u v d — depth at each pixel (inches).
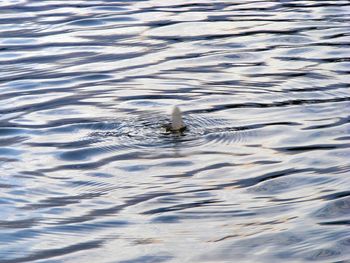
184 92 824.3
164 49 951.0
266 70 876.6
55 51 956.0
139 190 634.8
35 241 568.1
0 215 602.5
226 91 823.1
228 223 583.2
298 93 813.9
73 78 872.3
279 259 536.7
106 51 951.0
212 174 655.8
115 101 807.1
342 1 1114.1
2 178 657.6
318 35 975.6
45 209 610.5
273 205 605.9
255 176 650.2
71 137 728.3
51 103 808.9
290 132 726.5
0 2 1141.1
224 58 916.0
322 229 569.6
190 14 1072.2
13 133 740.7
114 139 719.7
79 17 1069.1
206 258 539.8
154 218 593.3
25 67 910.4
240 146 701.3
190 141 709.9
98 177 656.4
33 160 687.1
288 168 661.9
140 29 1021.2
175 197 622.2
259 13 1069.1
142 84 848.9
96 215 599.8
